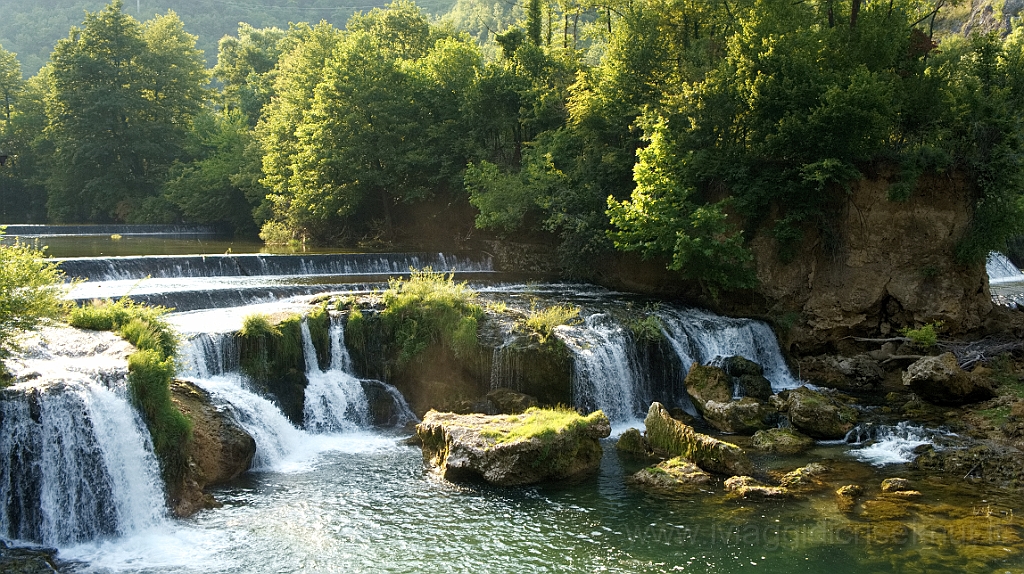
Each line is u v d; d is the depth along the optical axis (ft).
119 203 245.24
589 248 135.03
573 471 70.28
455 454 68.44
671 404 98.63
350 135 170.50
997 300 134.62
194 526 57.47
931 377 89.66
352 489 65.46
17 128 273.54
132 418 59.06
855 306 111.65
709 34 151.12
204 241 184.55
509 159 175.22
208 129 249.34
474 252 159.12
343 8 554.05
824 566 52.16
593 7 181.78
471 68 179.73
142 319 72.95
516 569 51.70
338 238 182.09
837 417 84.17
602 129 146.51
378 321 92.07
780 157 115.03
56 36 467.11
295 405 82.53
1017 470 68.54
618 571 51.49
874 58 119.34
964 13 265.54
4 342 57.52
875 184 111.45
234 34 523.29
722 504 63.26
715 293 119.44
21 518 53.52
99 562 51.57
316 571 50.78
